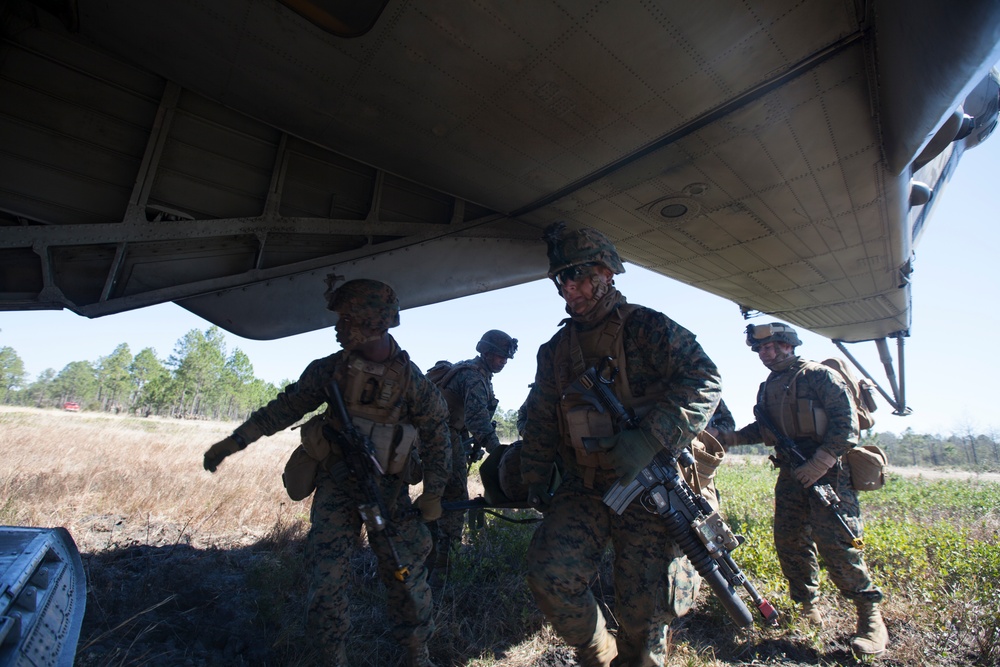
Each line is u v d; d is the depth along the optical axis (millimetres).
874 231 4121
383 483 2205
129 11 2123
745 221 3775
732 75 2361
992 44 1404
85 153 2482
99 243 2477
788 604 2963
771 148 2895
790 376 3207
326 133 2752
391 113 2574
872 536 3795
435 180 3184
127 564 3109
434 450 2338
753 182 3234
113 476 5480
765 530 4273
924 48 1692
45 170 2412
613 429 1878
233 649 2295
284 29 2129
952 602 2938
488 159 2969
